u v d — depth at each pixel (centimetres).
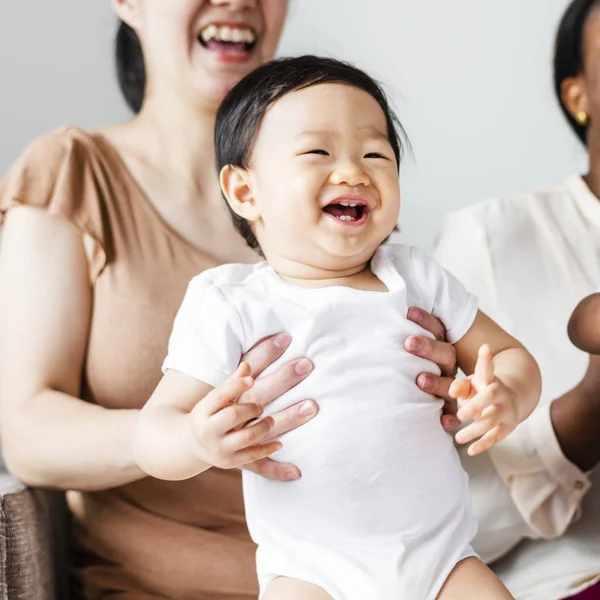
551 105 252
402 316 128
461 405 122
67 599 173
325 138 127
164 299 165
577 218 193
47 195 166
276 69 136
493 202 197
